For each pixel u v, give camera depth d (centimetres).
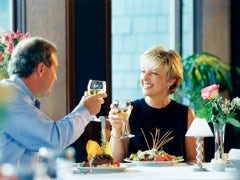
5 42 411
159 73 429
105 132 395
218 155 350
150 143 426
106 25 507
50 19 487
